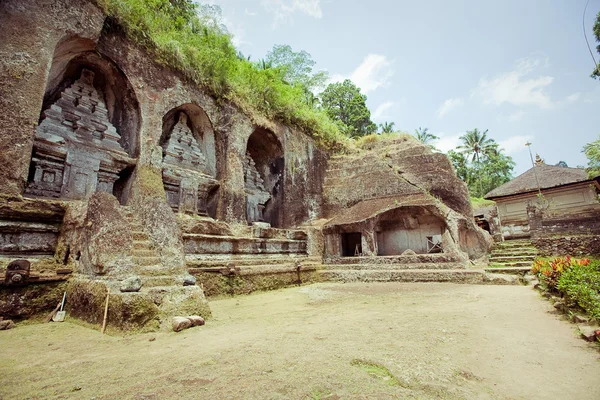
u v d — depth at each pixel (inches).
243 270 398.9
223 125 552.4
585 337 156.3
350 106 1480.1
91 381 122.3
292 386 108.6
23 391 114.6
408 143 762.2
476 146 1828.2
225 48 585.0
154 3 494.3
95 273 243.4
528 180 974.4
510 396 99.6
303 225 663.8
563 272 252.7
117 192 449.1
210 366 132.6
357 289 403.9
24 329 220.7
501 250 613.6
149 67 456.4
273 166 692.7
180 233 313.7
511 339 160.4
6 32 301.3
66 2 351.3
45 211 289.6
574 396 99.0
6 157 282.5
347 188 716.7
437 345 151.8
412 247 601.3
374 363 128.3
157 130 453.1
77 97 418.3
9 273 237.9
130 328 201.2
